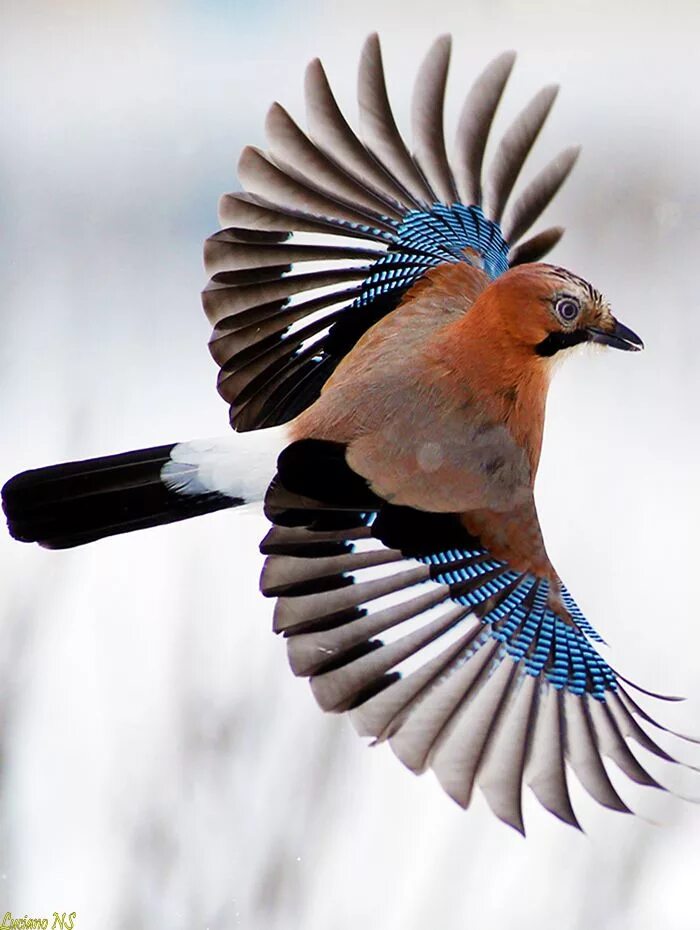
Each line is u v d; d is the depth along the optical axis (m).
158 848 9.22
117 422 15.02
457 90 25.52
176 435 15.31
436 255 9.47
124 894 9.12
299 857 9.28
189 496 8.52
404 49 26.77
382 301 9.23
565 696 8.02
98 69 25.03
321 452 8.42
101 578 12.45
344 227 9.26
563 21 27.92
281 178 9.14
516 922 9.54
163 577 12.45
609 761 10.72
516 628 8.16
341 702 7.78
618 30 27.75
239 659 10.61
